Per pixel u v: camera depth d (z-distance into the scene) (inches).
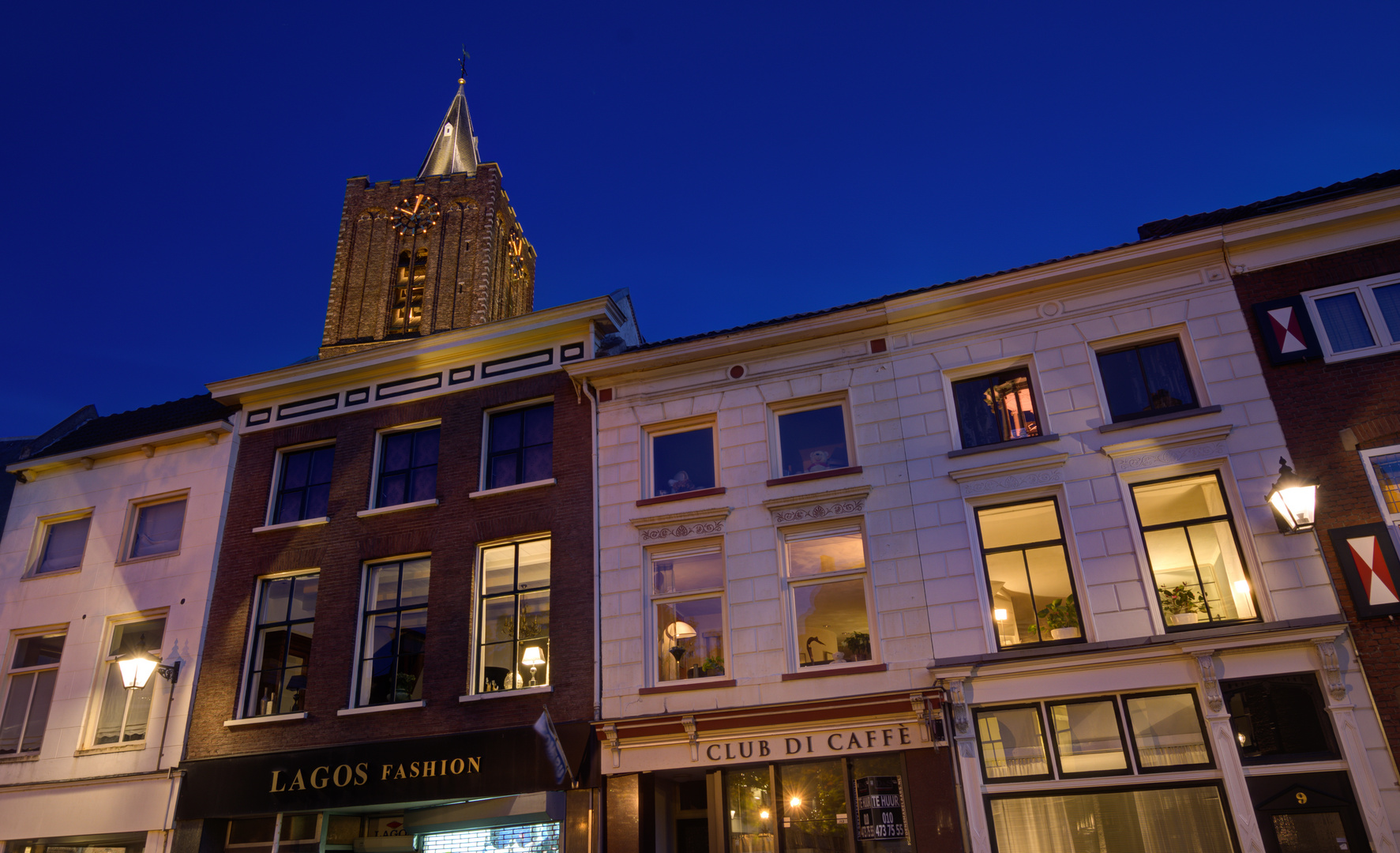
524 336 725.3
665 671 595.8
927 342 626.5
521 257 2509.8
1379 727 452.4
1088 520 542.9
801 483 609.3
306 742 642.2
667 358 671.1
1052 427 573.3
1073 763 498.0
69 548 791.1
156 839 638.5
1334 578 487.8
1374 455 509.7
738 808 548.4
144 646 722.8
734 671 573.6
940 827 499.8
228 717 667.4
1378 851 430.3
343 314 2156.7
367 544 696.4
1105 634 514.0
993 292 614.5
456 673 633.6
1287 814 454.0
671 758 561.0
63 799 673.6
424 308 2135.8
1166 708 493.7
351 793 611.8
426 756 605.6
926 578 560.1
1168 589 521.0
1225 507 527.8
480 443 708.0
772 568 593.3
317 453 762.8
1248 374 548.4
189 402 845.8
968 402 607.2
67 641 740.7
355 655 665.6
